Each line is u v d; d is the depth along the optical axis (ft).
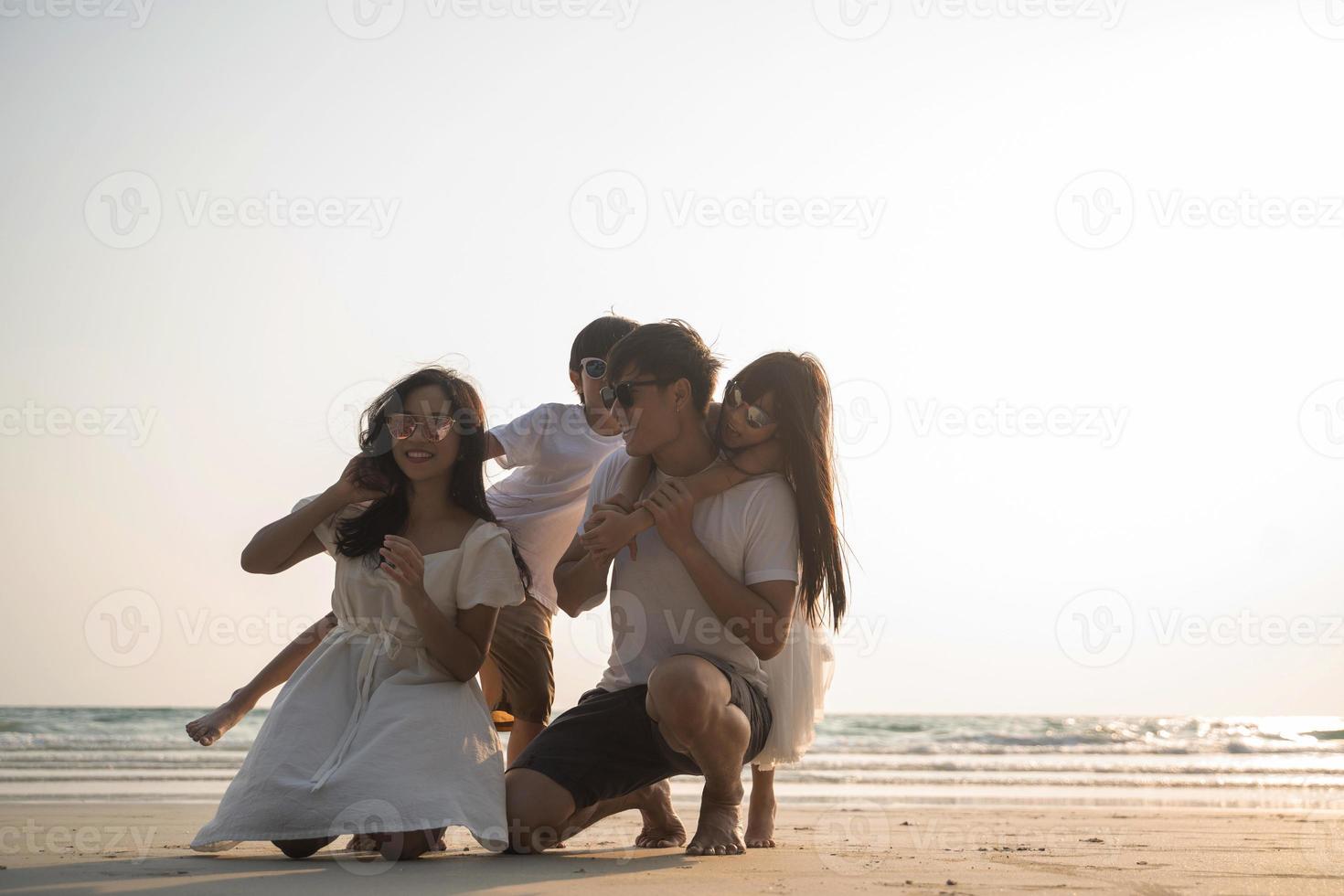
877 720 61.36
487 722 8.25
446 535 8.41
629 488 8.84
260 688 8.97
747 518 8.61
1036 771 32.60
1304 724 53.47
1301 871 8.02
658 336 8.68
